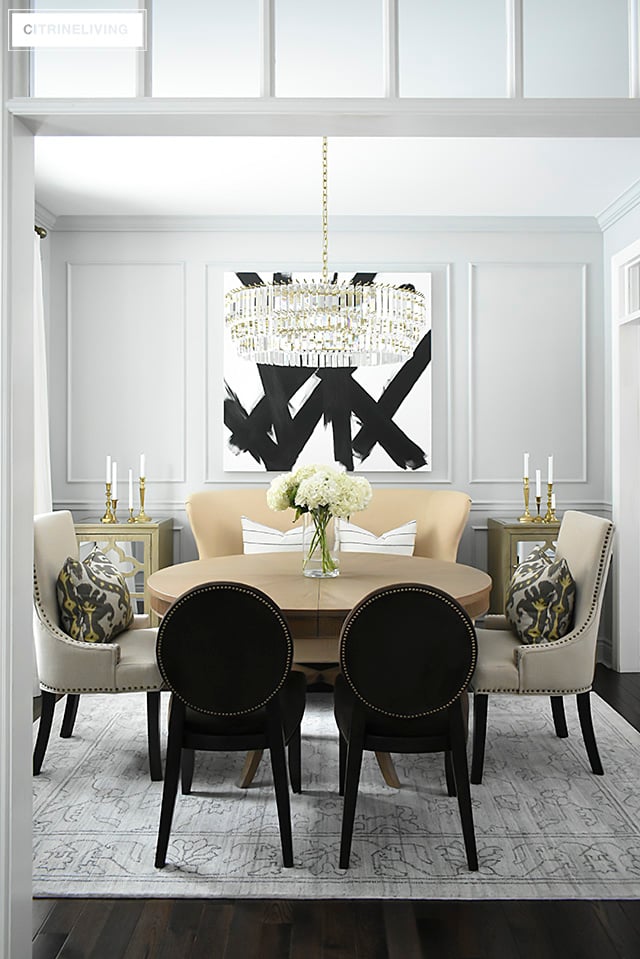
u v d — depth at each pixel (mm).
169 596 2912
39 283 4434
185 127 1808
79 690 2939
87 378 4953
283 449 4957
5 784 1733
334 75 2766
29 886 1849
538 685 2904
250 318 3439
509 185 4336
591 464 4961
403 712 2281
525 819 2674
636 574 4543
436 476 4977
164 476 4973
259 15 1746
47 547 3078
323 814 2723
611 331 4785
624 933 2051
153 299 4941
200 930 2064
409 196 4523
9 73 1732
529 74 2287
